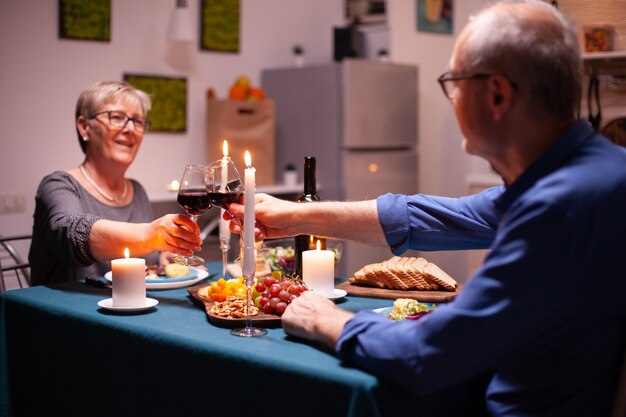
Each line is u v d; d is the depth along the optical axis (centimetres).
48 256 243
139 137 268
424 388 128
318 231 188
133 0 429
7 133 386
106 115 259
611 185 126
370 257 482
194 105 461
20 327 195
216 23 467
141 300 181
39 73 395
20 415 197
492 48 129
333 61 492
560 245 124
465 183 578
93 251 208
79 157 413
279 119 484
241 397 146
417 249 185
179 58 452
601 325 129
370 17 528
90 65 414
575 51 130
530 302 124
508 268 125
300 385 136
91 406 176
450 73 138
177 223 193
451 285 196
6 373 199
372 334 134
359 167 464
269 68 500
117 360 169
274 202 193
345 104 454
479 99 131
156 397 161
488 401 140
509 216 129
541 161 131
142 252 201
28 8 390
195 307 186
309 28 523
